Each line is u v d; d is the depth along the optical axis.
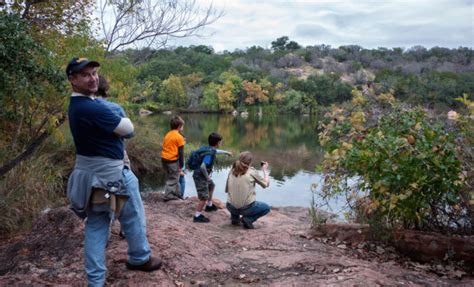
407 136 3.94
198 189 5.98
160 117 53.66
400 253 4.11
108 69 8.42
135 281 3.18
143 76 80.31
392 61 146.62
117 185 2.83
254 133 39.06
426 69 109.38
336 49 161.62
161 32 10.86
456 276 3.59
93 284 2.89
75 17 8.30
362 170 4.17
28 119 7.18
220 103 85.00
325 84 93.94
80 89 2.81
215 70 111.50
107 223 2.99
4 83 5.54
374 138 3.94
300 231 4.95
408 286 3.12
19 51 5.65
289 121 62.53
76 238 4.12
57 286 3.09
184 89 87.38
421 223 4.20
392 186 3.91
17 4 7.16
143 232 3.22
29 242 4.21
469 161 3.97
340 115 4.74
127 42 10.61
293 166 18.36
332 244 4.43
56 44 7.35
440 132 3.90
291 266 3.67
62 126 11.70
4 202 6.86
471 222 4.09
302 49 162.50
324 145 4.80
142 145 15.30
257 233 5.04
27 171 8.33
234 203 5.59
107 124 2.75
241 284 3.32
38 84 6.08
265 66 135.88
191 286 3.25
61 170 10.55
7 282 3.16
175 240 4.11
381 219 4.18
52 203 8.45
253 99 89.94
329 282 3.18
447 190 3.78
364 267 3.53
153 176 14.65
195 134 34.81
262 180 5.65
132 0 10.20
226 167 17.30
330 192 4.87
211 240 4.46
